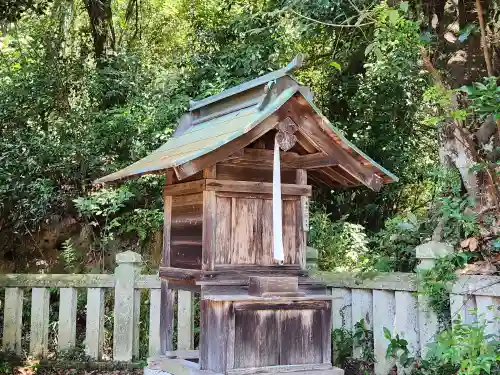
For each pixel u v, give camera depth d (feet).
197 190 11.70
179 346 17.22
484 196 14.44
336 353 14.85
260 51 23.95
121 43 30.17
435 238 15.33
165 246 13.17
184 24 30.99
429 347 11.75
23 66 25.20
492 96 10.45
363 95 23.84
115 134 23.34
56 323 20.93
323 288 12.12
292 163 12.46
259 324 11.00
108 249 23.76
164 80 24.50
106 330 20.43
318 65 25.73
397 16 12.10
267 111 10.97
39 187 22.49
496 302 11.65
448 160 15.90
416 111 24.11
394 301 13.97
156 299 17.58
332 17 21.25
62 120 24.62
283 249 12.13
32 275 18.37
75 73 25.75
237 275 11.50
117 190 22.12
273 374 10.93
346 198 24.81
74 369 17.46
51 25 27.07
